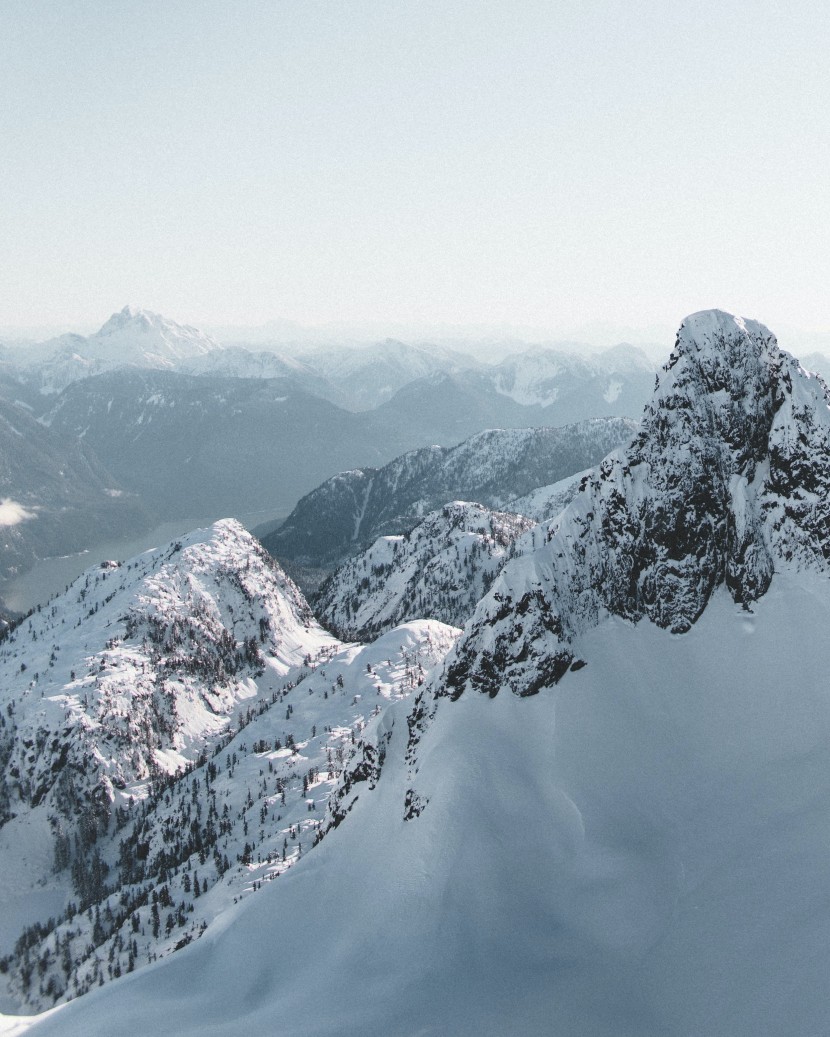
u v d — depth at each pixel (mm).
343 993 75812
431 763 97500
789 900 70312
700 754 91625
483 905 80875
